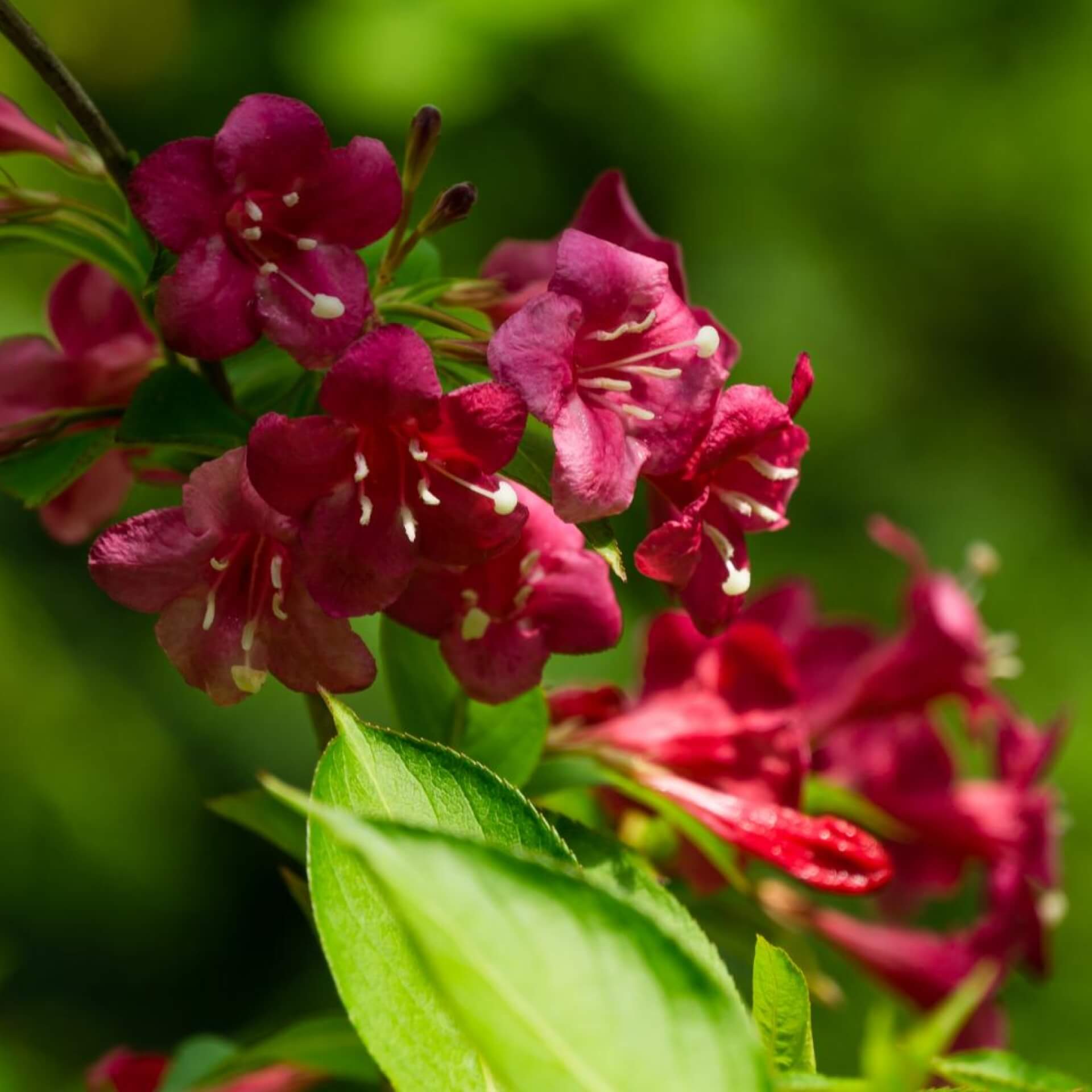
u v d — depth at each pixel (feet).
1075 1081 1.63
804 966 2.06
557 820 1.81
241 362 1.89
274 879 4.68
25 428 1.90
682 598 1.81
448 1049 1.62
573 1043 1.53
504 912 1.53
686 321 1.79
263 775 1.52
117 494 2.00
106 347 1.94
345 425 1.75
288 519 1.76
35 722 4.38
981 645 2.16
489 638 1.83
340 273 1.79
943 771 2.16
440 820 1.67
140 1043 4.58
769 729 1.95
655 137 4.85
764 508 1.82
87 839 4.38
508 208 4.77
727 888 2.10
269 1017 4.61
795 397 1.80
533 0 4.57
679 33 4.76
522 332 1.75
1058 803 2.20
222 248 1.78
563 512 1.75
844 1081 1.58
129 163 1.86
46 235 1.89
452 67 4.57
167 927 4.51
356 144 1.79
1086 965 4.28
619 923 1.54
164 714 4.58
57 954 4.45
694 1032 1.54
